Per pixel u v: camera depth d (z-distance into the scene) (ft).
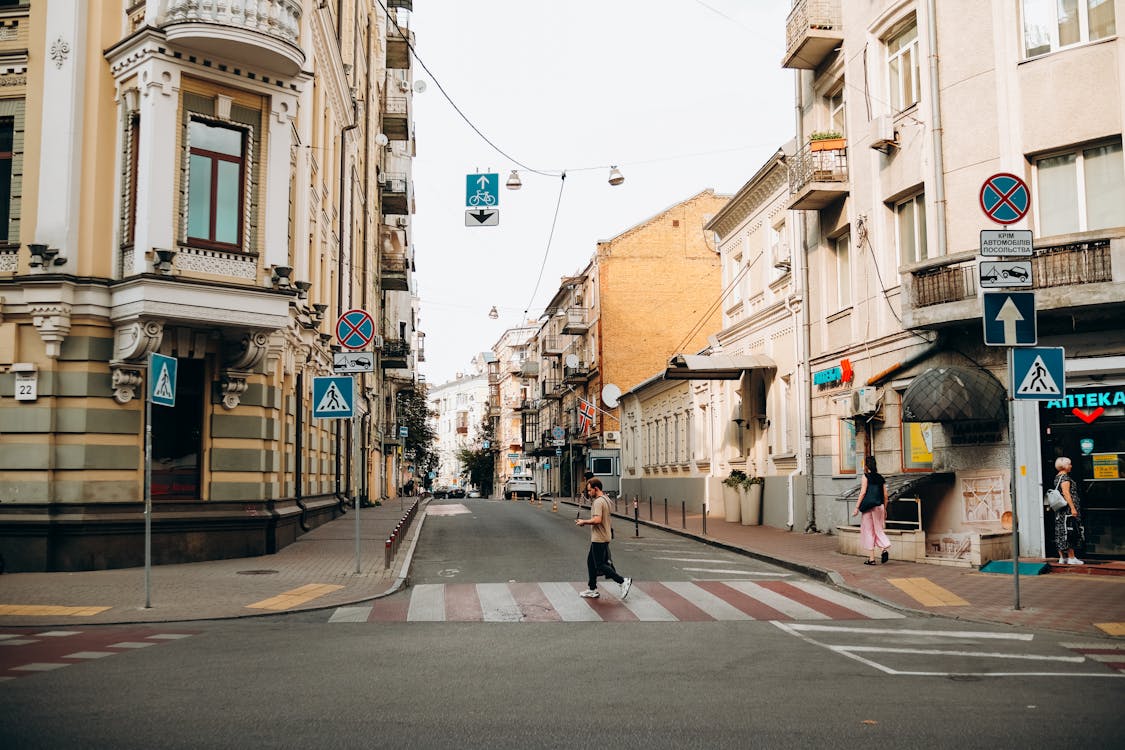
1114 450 48.29
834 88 72.43
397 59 160.15
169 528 51.47
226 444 54.24
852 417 65.57
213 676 24.52
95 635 31.63
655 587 44.86
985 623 34.27
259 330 53.72
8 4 53.11
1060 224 50.60
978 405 49.80
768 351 88.94
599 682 23.90
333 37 82.23
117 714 20.40
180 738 18.49
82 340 50.14
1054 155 51.03
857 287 66.74
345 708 21.01
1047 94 50.75
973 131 53.67
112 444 50.39
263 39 51.60
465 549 64.23
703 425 117.08
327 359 87.61
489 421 381.60
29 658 27.14
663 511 118.32
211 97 52.70
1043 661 26.94
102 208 51.49
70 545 48.75
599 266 175.11
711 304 175.94
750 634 32.01
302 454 74.08
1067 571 45.91
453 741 18.34
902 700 21.91
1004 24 52.47
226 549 53.83
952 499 54.70
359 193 118.93
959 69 54.65
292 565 51.24
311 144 72.84
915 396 51.21
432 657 27.43
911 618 35.88
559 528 86.58
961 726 19.56
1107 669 25.79
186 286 49.88
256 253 53.67
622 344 173.06
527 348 312.71
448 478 462.60
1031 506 49.78
